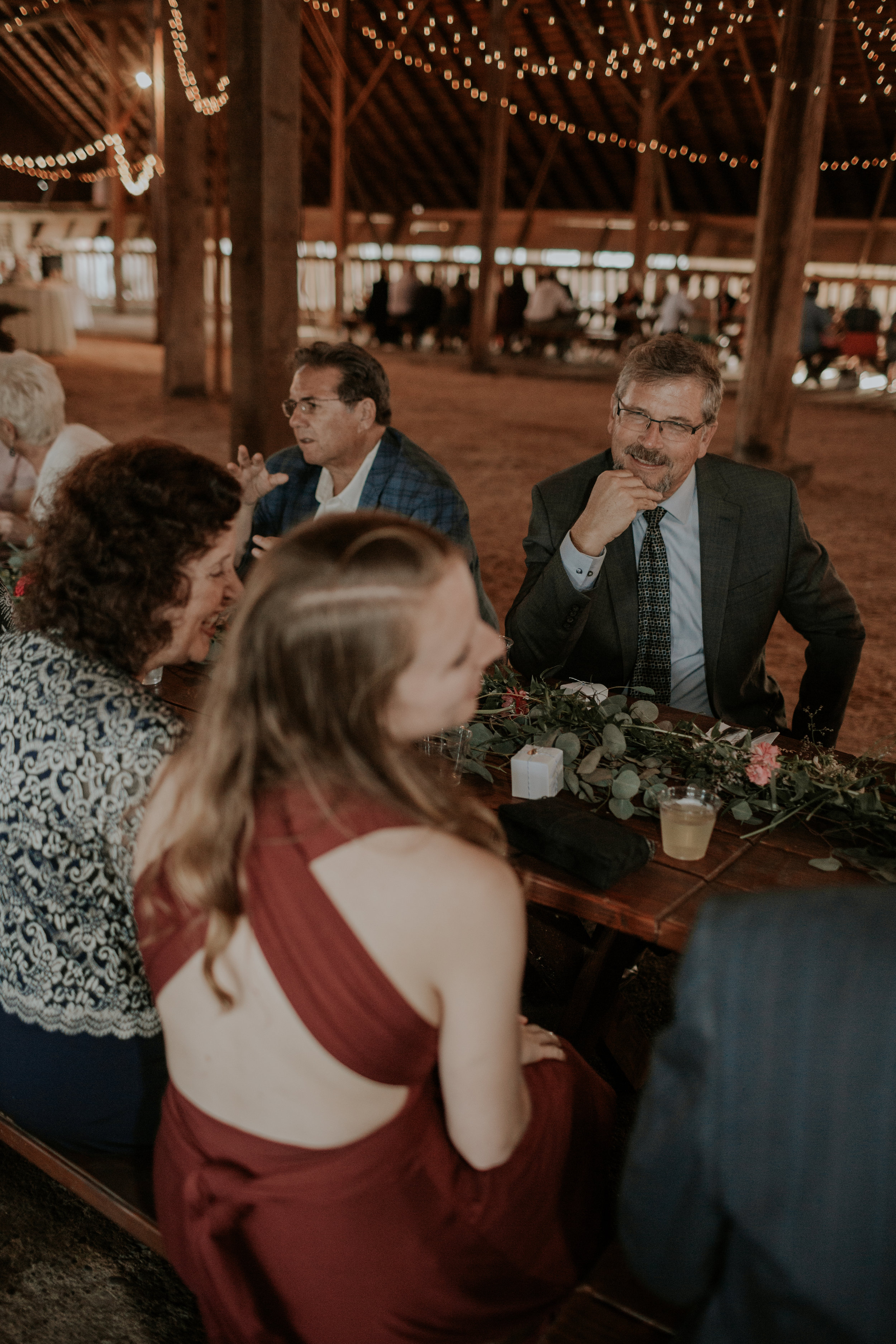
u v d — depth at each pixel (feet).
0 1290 5.36
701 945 2.74
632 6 33.81
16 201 76.02
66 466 9.12
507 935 3.13
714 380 7.13
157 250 48.93
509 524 20.63
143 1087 4.50
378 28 48.26
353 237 66.64
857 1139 2.58
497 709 6.30
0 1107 4.70
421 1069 3.28
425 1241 3.46
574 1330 3.68
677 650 7.89
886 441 31.99
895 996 2.53
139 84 39.14
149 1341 5.11
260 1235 3.43
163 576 4.14
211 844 3.10
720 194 57.72
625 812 5.36
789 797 5.47
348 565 2.97
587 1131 4.23
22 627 4.32
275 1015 3.14
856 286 49.96
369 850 3.03
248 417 19.51
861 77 42.37
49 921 4.20
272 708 3.04
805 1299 2.74
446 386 41.60
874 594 17.03
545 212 62.69
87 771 3.91
